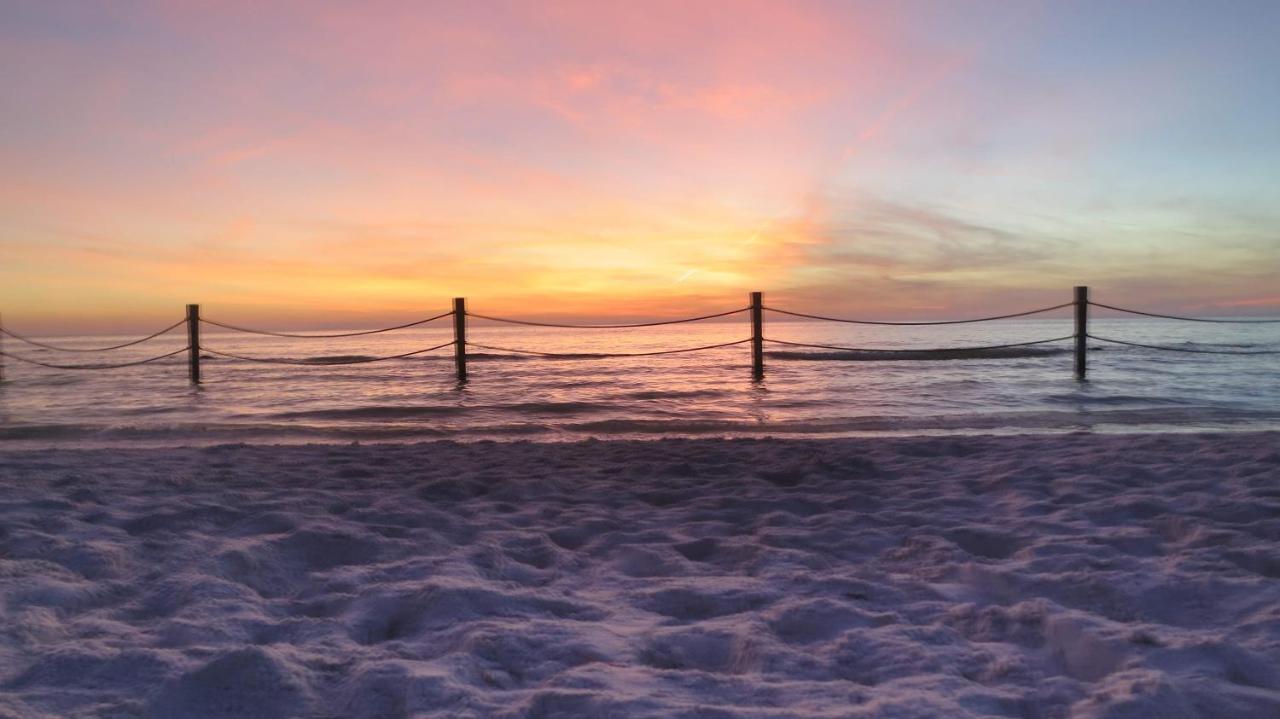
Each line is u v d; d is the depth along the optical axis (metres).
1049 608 2.36
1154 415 8.37
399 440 7.27
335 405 10.49
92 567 2.89
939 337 41.19
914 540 3.35
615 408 9.99
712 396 11.34
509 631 2.22
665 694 1.81
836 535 3.50
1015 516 3.79
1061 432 7.35
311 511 3.89
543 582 2.88
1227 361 17.14
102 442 7.22
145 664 1.95
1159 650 2.03
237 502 4.10
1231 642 2.06
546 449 6.15
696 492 4.55
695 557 3.32
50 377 16.16
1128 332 41.47
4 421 8.85
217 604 2.47
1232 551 2.97
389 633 2.37
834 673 1.99
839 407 9.81
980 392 11.27
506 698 1.78
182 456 5.82
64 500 4.05
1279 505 3.70
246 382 14.57
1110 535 3.32
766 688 1.86
